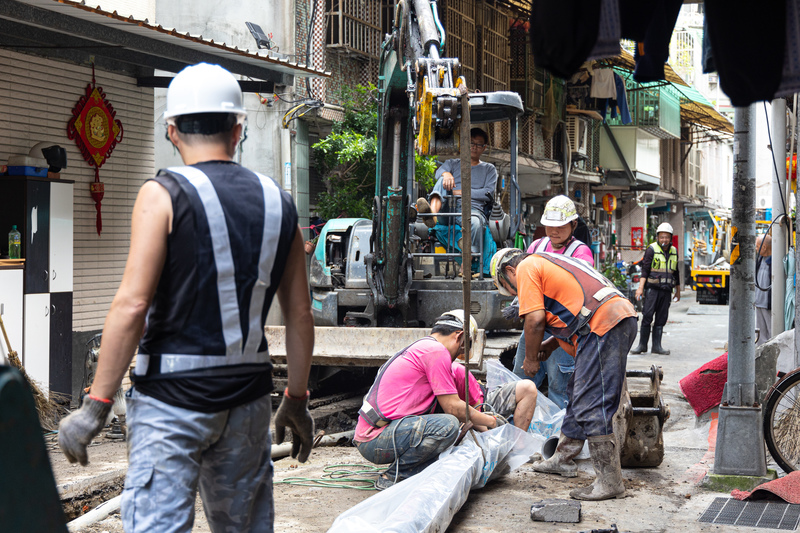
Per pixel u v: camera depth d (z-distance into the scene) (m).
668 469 5.73
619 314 4.90
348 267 9.14
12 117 7.77
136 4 10.21
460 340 5.23
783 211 8.47
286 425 2.84
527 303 5.09
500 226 9.03
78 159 8.64
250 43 13.35
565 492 5.15
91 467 5.31
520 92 22.45
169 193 2.32
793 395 5.37
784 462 5.33
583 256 6.24
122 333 2.26
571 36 2.27
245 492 2.51
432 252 9.40
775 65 2.43
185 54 7.88
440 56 6.57
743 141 5.25
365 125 14.15
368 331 8.02
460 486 4.53
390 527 3.65
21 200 7.09
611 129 29.30
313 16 13.02
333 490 5.20
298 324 2.64
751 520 4.54
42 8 6.30
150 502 2.30
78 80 8.59
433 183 14.41
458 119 5.89
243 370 2.42
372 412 5.11
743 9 2.44
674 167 40.81
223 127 2.51
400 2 7.11
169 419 2.33
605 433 4.94
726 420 5.28
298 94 13.40
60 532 1.49
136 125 9.50
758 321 9.39
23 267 7.05
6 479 1.39
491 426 5.27
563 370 6.59
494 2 21.02
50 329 7.36
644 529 4.39
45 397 6.58
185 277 2.33
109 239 9.13
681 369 10.86
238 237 2.39
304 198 13.74
